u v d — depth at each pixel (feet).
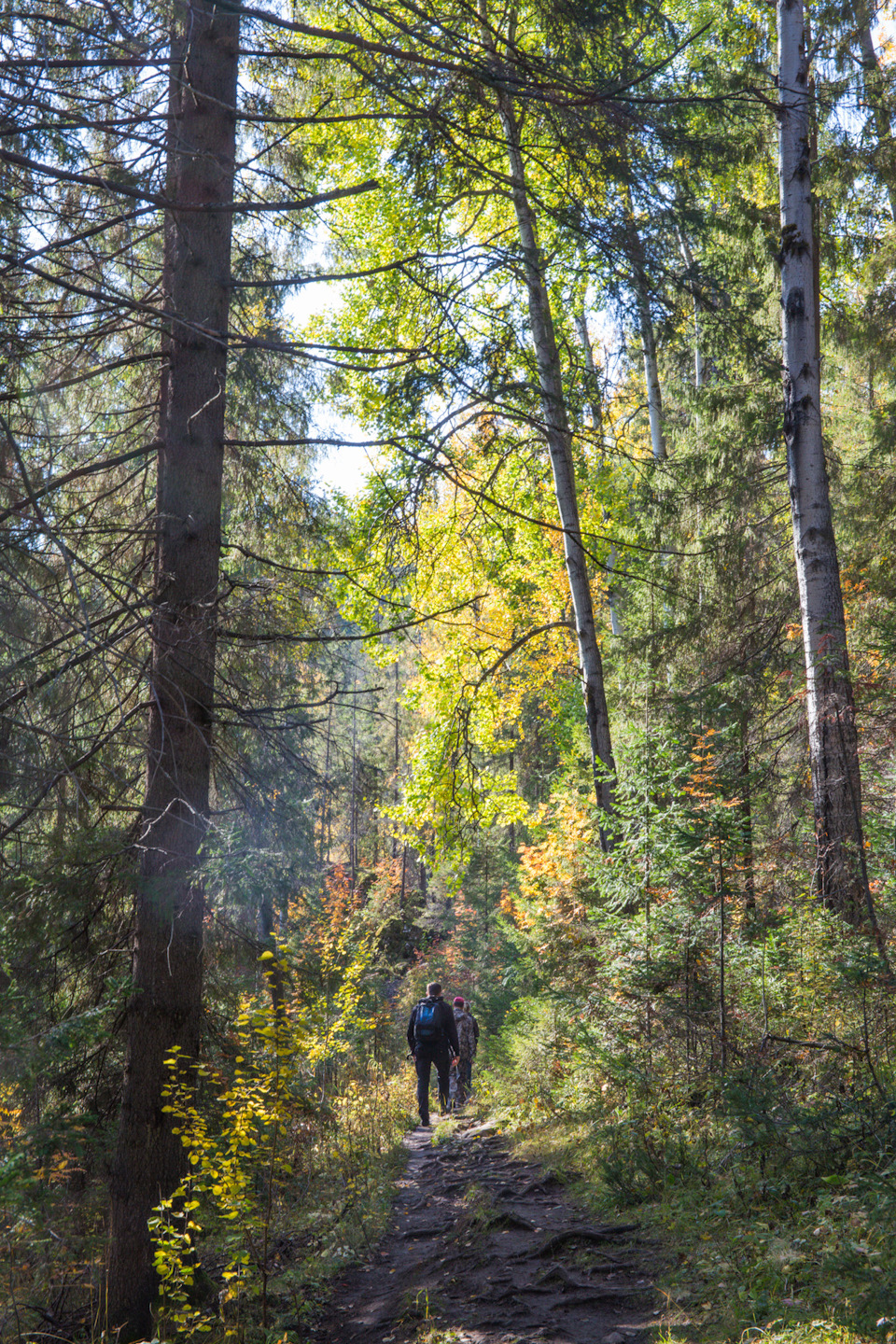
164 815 17.92
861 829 25.13
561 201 25.68
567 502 34.94
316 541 25.53
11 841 17.12
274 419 24.27
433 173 22.17
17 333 15.92
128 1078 17.46
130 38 15.12
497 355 22.03
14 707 15.98
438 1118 39.50
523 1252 16.61
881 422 37.86
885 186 34.65
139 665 14.92
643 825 24.12
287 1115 16.42
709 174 28.86
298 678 22.26
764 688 33.30
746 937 22.40
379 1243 20.33
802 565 27.96
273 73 23.09
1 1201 12.95
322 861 20.86
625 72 22.63
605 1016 24.06
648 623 41.91
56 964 18.90
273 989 18.99
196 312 19.48
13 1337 14.88
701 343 34.24
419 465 22.48
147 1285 16.42
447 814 44.34
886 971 19.66
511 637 48.44
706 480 37.27
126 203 18.34
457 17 18.97
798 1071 19.30
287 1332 15.12
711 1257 14.24
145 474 22.62
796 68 29.07
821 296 37.88
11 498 15.46
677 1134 19.95
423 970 78.59
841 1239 13.17
